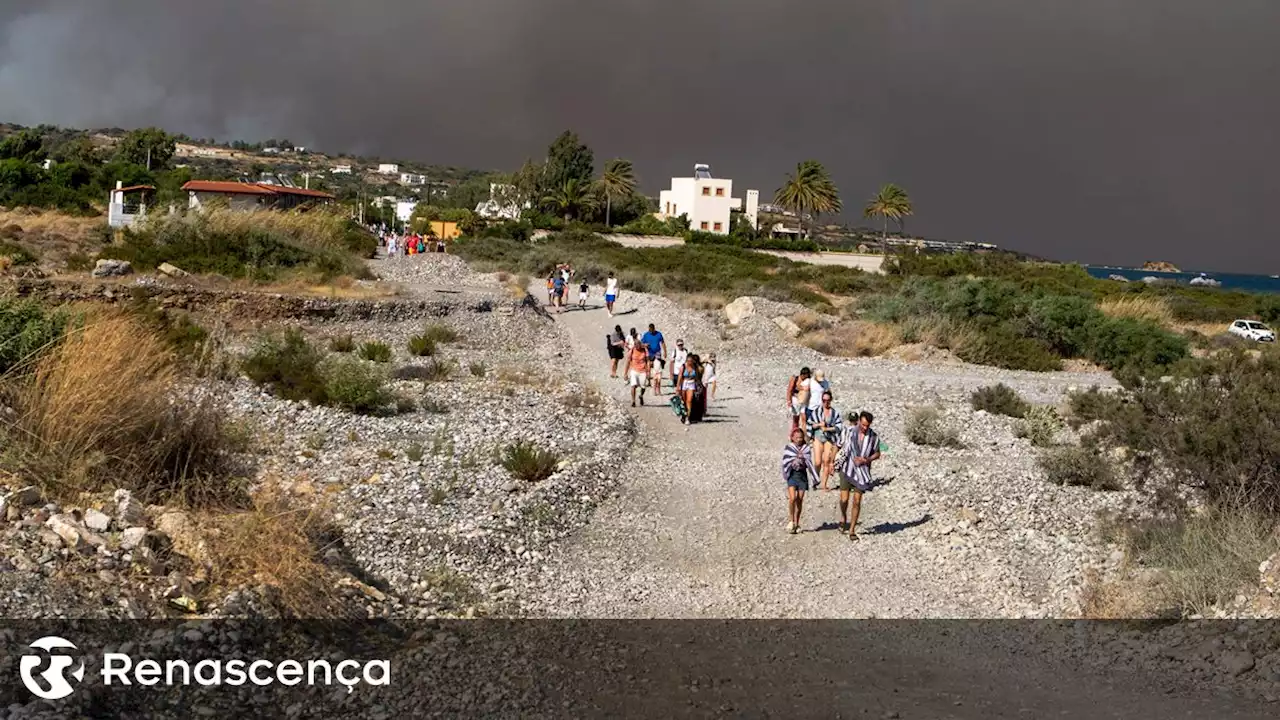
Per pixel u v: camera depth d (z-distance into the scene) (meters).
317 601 8.82
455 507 13.05
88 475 9.96
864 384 28.89
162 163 129.38
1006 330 39.38
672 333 37.75
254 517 9.53
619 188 126.62
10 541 7.88
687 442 19.56
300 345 21.97
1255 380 12.84
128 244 37.34
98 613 7.33
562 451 17.02
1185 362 13.90
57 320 12.98
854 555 12.71
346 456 15.34
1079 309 39.59
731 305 41.41
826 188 128.88
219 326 28.06
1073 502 14.84
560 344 34.97
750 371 30.73
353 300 33.78
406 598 9.93
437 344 31.84
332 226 50.97
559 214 128.12
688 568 11.94
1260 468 12.28
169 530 9.05
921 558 12.61
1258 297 72.06
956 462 18.09
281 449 15.18
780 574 11.84
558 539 12.59
